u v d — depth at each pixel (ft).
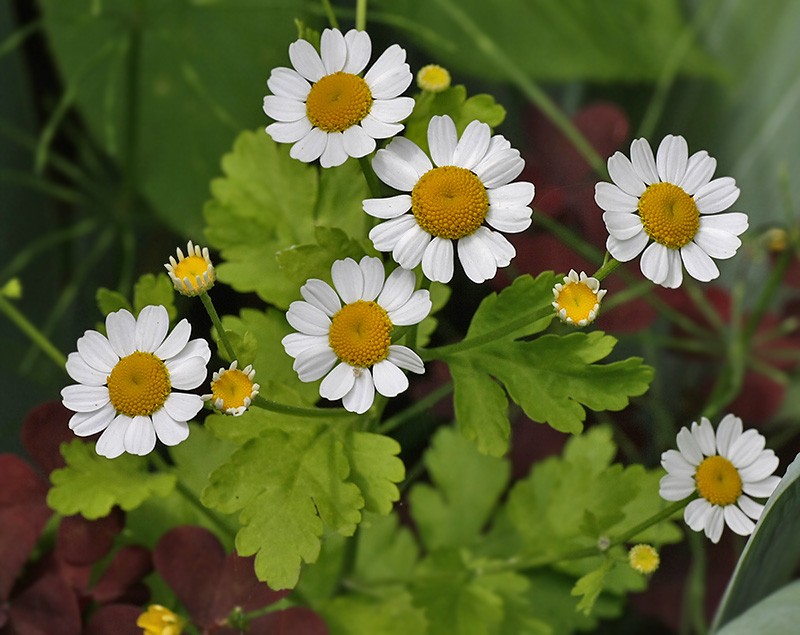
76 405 1.34
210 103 1.93
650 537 1.47
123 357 1.34
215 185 1.47
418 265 1.39
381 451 1.39
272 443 1.38
